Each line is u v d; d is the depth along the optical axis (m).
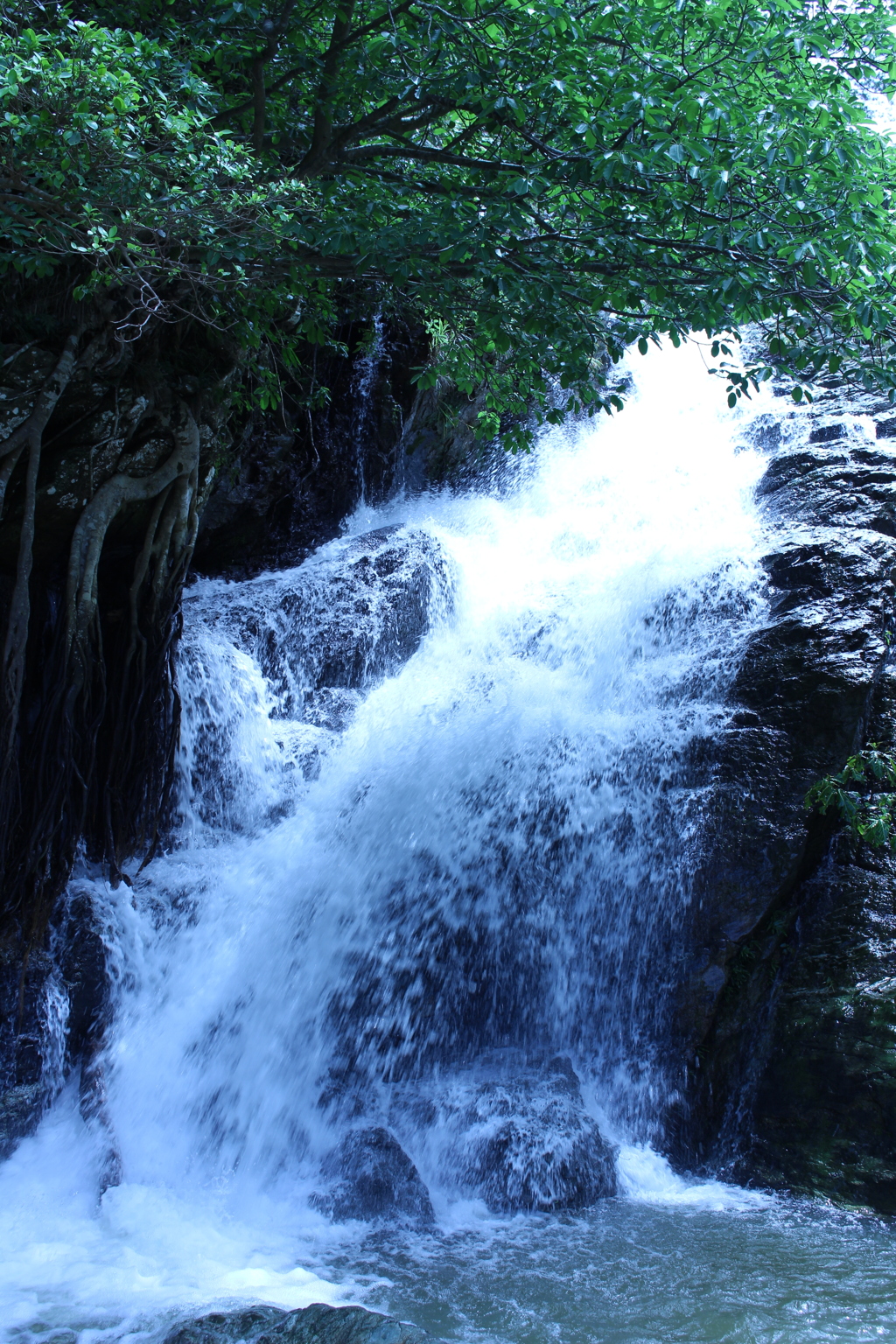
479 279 8.27
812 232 7.19
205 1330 5.18
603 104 7.07
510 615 12.91
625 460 16.44
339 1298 6.00
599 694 11.13
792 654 10.02
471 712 10.88
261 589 12.46
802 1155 7.99
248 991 8.64
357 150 8.55
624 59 7.26
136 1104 7.86
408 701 11.55
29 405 8.06
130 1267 6.26
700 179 7.02
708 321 7.36
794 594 10.76
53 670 8.64
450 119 9.13
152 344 9.03
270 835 10.00
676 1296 6.11
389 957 9.00
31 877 8.20
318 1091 8.34
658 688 10.70
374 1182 7.31
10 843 8.17
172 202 6.87
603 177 7.00
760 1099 8.41
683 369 18.09
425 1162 7.80
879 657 9.88
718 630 11.05
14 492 8.29
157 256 7.51
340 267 8.38
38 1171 7.27
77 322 8.29
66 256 7.64
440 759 10.20
